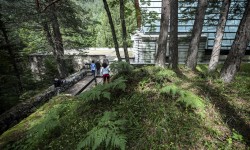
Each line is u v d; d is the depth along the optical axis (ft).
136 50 62.13
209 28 61.26
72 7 52.90
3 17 44.21
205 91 15.06
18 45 53.36
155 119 10.85
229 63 19.49
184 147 9.55
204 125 11.04
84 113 13.26
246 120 12.24
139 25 31.12
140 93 13.19
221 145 9.86
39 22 44.98
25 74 55.62
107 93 12.48
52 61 69.36
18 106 28.40
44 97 34.83
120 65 17.03
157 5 59.41
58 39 56.44
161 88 13.26
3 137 14.85
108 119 10.39
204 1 34.01
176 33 32.68
